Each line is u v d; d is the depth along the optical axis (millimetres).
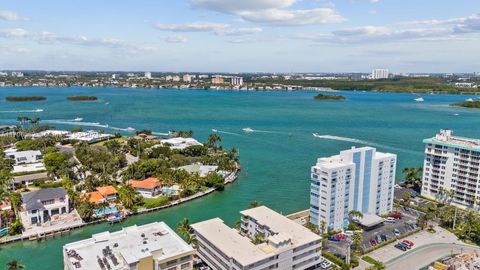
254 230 127750
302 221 149625
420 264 118125
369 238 135375
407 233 139500
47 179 194375
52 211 153625
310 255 112562
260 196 186125
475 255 119562
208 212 165125
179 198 176500
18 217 150125
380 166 152375
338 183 138125
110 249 103125
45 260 121625
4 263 119500
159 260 98688
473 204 163000
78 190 179500
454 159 169125
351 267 115875
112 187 177250
